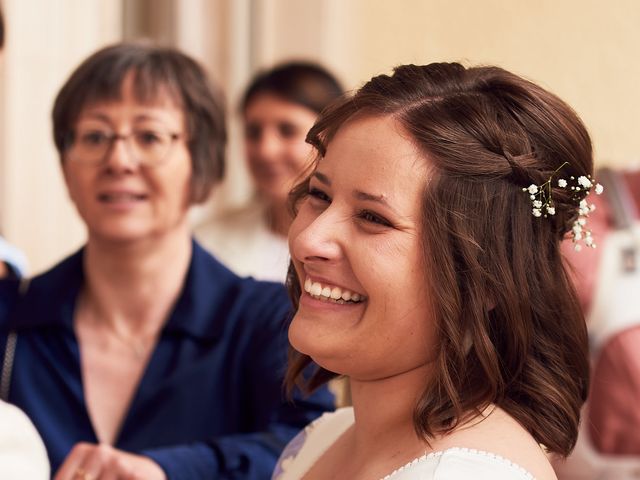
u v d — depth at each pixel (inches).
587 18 225.3
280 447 92.3
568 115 62.2
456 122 59.1
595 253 117.9
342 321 59.8
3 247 124.6
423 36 224.2
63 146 101.7
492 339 59.8
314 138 64.0
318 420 76.5
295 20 215.6
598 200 121.2
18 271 126.3
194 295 101.1
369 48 223.6
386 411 61.9
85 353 101.2
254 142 170.9
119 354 101.3
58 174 175.3
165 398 98.1
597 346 117.6
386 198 58.1
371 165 58.7
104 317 101.9
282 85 169.3
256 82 173.3
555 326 61.2
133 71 100.4
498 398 59.2
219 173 106.1
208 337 99.6
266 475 90.9
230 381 98.4
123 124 99.7
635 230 118.8
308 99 168.9
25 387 100.5
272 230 169.2
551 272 61.2
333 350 59.9
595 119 226.1
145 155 99.7
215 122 104.3
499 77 61.9
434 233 57.7
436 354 59.6
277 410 95.7
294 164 168.7
